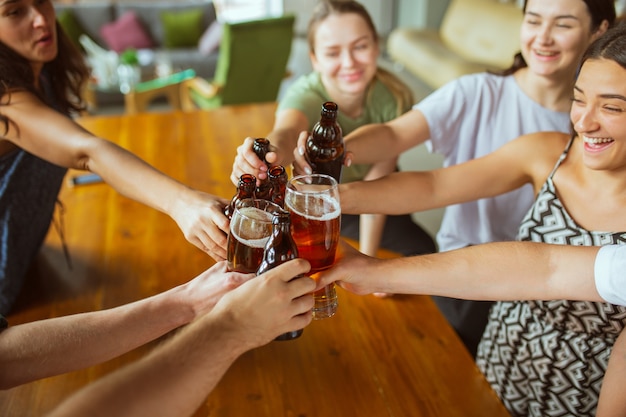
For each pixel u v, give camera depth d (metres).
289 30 4.41
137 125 2.46
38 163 1.50
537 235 1.32
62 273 1.53
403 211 1.32
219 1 8.31
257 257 0.98
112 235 1.71
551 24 1.55
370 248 1.74
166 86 4.47
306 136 1.29
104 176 1.33
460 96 1.71
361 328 1.36
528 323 1.33
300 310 0.83
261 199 1.04
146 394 0.71
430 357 1.28
